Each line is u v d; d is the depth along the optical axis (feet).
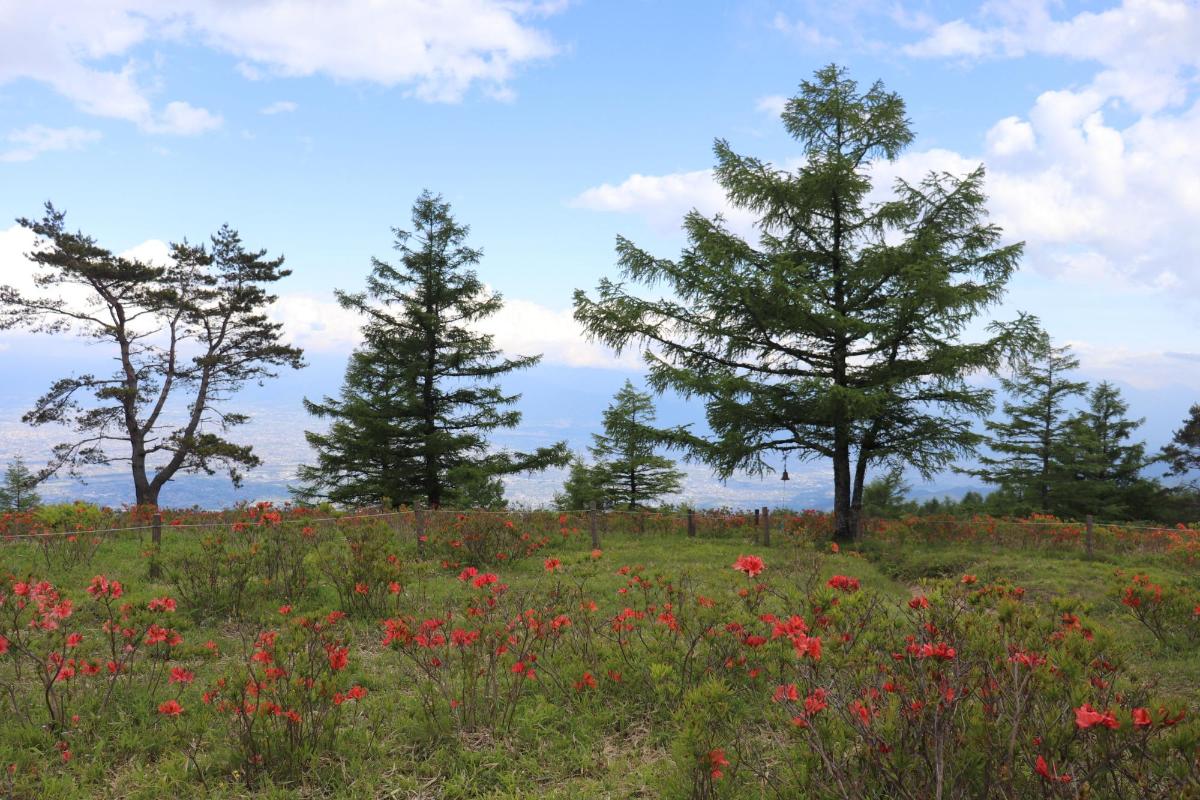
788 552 47.65
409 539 47.47
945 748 10.99
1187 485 116.06
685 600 25.29
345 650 17.34
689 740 12.45
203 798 14.79
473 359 78.95
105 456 84.69
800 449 56.03
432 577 38.06
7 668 21.77
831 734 11.98
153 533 42.06
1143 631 28.17
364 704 19.39
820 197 53.88
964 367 50.93
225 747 16.55
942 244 53.16
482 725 18.10
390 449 76.18
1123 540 52.42
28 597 19.70
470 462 78.13
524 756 16.63
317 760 15.90
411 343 76.48
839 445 54.90
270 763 15.75
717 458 55.57
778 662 18.29
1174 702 9.21
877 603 16.69
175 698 19.56
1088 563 45.73
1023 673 11.66
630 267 55.26
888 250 50.80
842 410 51.90
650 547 50.83
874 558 49.78
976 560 46.11
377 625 27.68
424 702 18.25
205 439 87.71
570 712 18.72
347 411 75.46
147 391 87.51
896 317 51.98
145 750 16.80
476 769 16.03
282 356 93.81
